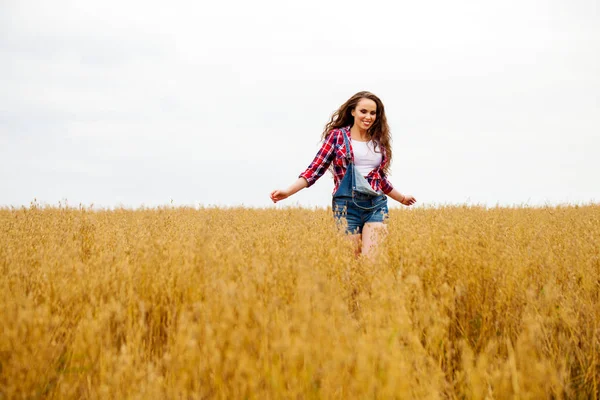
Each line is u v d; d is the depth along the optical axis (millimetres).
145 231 4984
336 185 4941
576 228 5844
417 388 2062
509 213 9211
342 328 2127
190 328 2139
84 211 7621
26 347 2131
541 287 3689
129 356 2070
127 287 3012
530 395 1880
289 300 2871
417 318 2670
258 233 4891
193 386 2080
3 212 8250
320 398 1858
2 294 2758
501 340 2846
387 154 4957
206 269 3129
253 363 2025
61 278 3092
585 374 2643
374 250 4051
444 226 4289
